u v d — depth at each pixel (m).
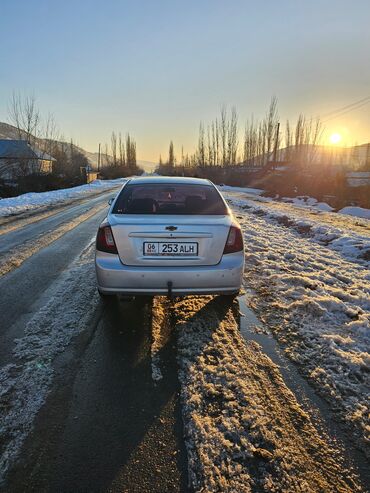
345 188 21.92
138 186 3.87
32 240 6.81
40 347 2.72
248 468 1.66
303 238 7.70
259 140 49.19
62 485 1.55
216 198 3.69
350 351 2.71
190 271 2.97
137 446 1.77
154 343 2.79
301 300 3.68
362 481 1.60
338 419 1.99
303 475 1.62
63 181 28.05
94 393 2.18
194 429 1.89
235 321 3.22
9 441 1.79
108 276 2.97
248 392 2.19
